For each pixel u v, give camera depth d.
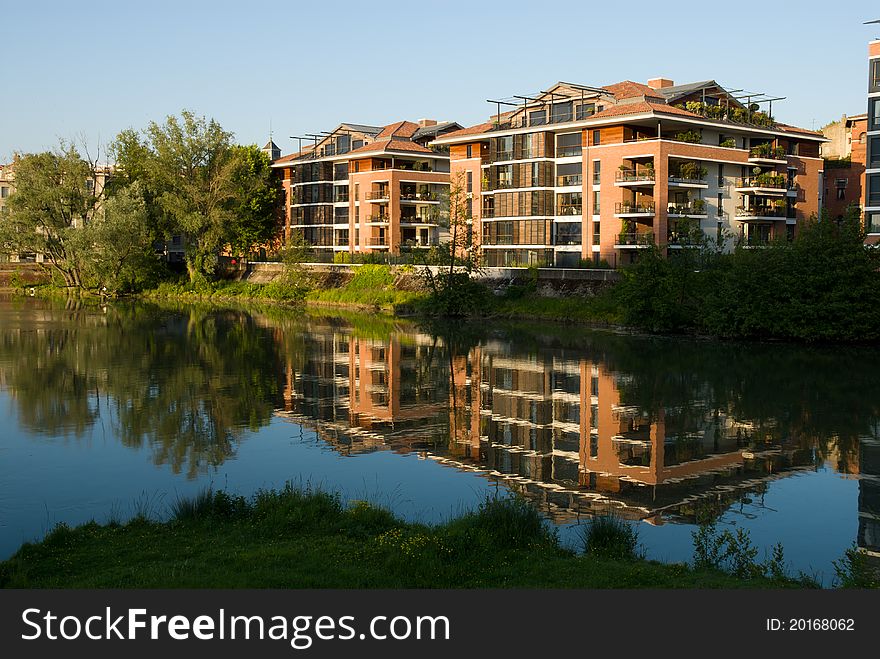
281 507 18.97
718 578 15.41
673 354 51.66
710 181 74.88
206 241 97.94
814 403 36.69
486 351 53.72
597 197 75.69
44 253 97.38
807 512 22.44
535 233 79.94
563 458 28.22
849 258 53.66
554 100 80.00
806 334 55.09
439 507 22.50
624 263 73.25
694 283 61.09
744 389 40.03
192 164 96.25
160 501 22.55
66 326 66.12
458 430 32.38
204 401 37.00
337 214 110.69
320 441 30.27
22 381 40.91
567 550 17.27
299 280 93.69
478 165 87.88
